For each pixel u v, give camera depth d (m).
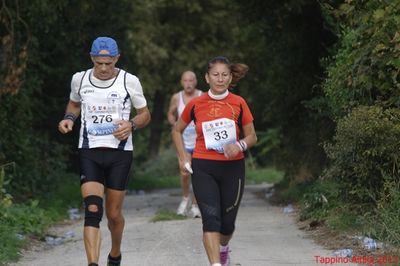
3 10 22.23
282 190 27.53
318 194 19.23
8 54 22.14
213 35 59.75
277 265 13.93
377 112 15.66
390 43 15.67
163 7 57.47
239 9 28.38
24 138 24.72
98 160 12.53
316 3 23.77
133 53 39.81
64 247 17.02
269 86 30.33
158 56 56.84
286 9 26.12
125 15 36.94
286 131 27.39
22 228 18.00
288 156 27.03
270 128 60.56
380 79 16.31
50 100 33.84
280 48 27.34
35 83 26.78
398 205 15.04
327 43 25.56
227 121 12.58
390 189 15.22
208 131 12.58
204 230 12.26
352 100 17.19
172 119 22.58
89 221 12.12
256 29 30.75
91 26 34.31
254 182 50.00
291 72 26.81
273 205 24.91
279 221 19.98
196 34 59.53
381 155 15.56
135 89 12.73
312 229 18.05
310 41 26.00
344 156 16.30
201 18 58.50
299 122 26.52
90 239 11.98
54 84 33.97
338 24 19.94
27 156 24.91
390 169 15.82
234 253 15.15
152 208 25.42
